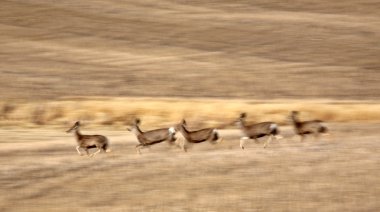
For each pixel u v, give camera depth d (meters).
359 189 72.50
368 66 198.62
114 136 123.25
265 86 177.50
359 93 173.50
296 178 77.25
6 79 174.25
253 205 68.38
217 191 73.50
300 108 149.75
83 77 179.62
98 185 78.06
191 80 180.62
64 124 144.00
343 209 66.50
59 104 150.50
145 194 73.62
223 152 92.38
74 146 107.00
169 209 68.31
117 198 72.88
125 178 80.31
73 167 87.31
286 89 175.38
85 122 145.00
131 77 181.38
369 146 95.31
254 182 76.19
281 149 93.62
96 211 69.06
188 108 148.38
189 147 96.44
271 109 148.62
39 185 79.94
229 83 179.00
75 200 73.19
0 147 107.94
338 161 84.81
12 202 73.88
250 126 93.88
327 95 171.12
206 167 83.44
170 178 79.12
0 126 141.00
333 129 126.94
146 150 96.44
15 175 85.06
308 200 69.44
